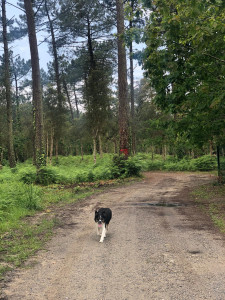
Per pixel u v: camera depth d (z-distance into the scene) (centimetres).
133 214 967
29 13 1992
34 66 1975
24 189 1223
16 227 798
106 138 3900
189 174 2839
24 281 446
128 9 862
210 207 1055
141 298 381
